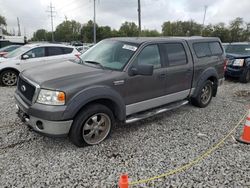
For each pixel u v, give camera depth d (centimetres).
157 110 488
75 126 363
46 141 405
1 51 1450
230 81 1018
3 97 691
